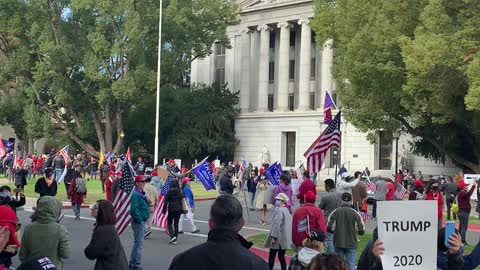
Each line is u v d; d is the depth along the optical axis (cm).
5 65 5472
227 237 416
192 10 5628
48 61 5275
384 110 3728
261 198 2577
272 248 1218
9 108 5888
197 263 404
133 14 5112
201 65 7269
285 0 6350
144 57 5312
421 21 3306
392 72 3341
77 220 2244
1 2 5306
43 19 5403
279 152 6369
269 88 6744
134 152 6625
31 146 6688
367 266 704
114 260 771
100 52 5172
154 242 1758
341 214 1129
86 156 6025
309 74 6234
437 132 3912
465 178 3441
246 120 6650
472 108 2842
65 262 1362
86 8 5116
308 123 6150
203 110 6334
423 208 577
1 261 908
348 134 5891
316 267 424
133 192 1285
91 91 5466
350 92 3966
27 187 3644
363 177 3297
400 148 5559
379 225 573
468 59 2997
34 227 761
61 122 5781
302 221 1098
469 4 3073
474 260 598
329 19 3988
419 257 576
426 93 3347
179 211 1714
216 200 431
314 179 3784
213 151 6256
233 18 5869
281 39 6456
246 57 6731
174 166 3397
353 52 3512
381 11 3434
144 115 6253
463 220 1731
